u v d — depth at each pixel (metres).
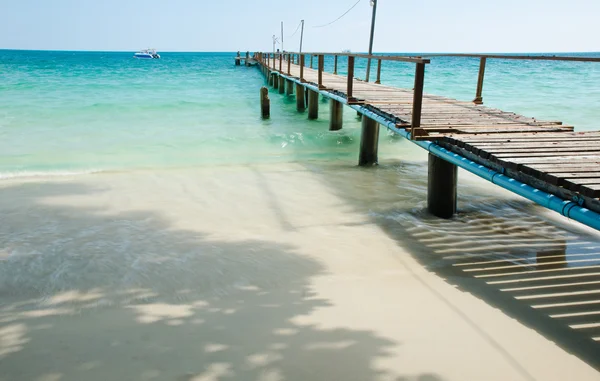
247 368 2.63
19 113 13.47
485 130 5.09
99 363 2.67
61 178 7.02
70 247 4.42
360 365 2.67
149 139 10.34
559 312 3.28
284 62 28.81
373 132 8.00
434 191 5.38
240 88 23.72
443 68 46.84
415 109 5.03
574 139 4.54
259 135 10.90
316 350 2.81
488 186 6.76
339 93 9.26
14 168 7.65
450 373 2.61
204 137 10.62
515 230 4.96
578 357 2.77
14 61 67.69
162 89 22.33
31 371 2.59
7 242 4.52
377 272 3.97
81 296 3.50
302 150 9.52
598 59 4.36
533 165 3.43
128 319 3.17
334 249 4.47
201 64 62.44
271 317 3.21
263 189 6.56
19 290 3.58
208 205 5.82
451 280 3.81
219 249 4.44
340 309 3.33
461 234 4.86
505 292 3.59
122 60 82.75
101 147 9.48
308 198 6.16
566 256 4.27
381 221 5.27
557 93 19.69
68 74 34.06
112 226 5.02
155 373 2.58
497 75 33.16
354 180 7.12
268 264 4.11
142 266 4.04
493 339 2.95
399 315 3.24
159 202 5.91
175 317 3.21
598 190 2.72
